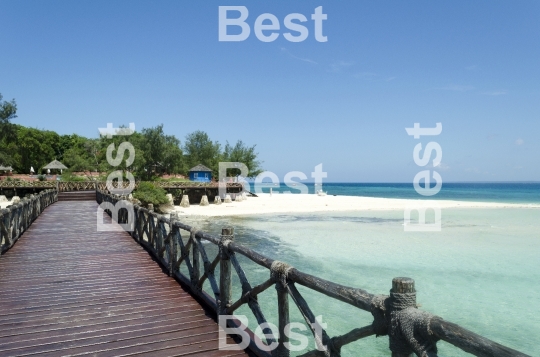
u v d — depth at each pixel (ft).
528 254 51.47
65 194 96.78
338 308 29.86
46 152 219.00
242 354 13.39
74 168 178.60
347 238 66.28
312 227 82.23
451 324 5.98
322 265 45.29
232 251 15.61
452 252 53.21
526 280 38.63
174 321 16.49
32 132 213.46
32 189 117.08
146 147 164.04
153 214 29.66
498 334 25.96
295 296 10.64
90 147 196.24
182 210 118.11
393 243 60.70
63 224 48.06
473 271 42.37
